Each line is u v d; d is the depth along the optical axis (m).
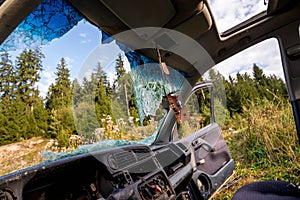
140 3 0.97
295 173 2.78
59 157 1.15
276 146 3.40
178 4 1.06
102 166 1.09
